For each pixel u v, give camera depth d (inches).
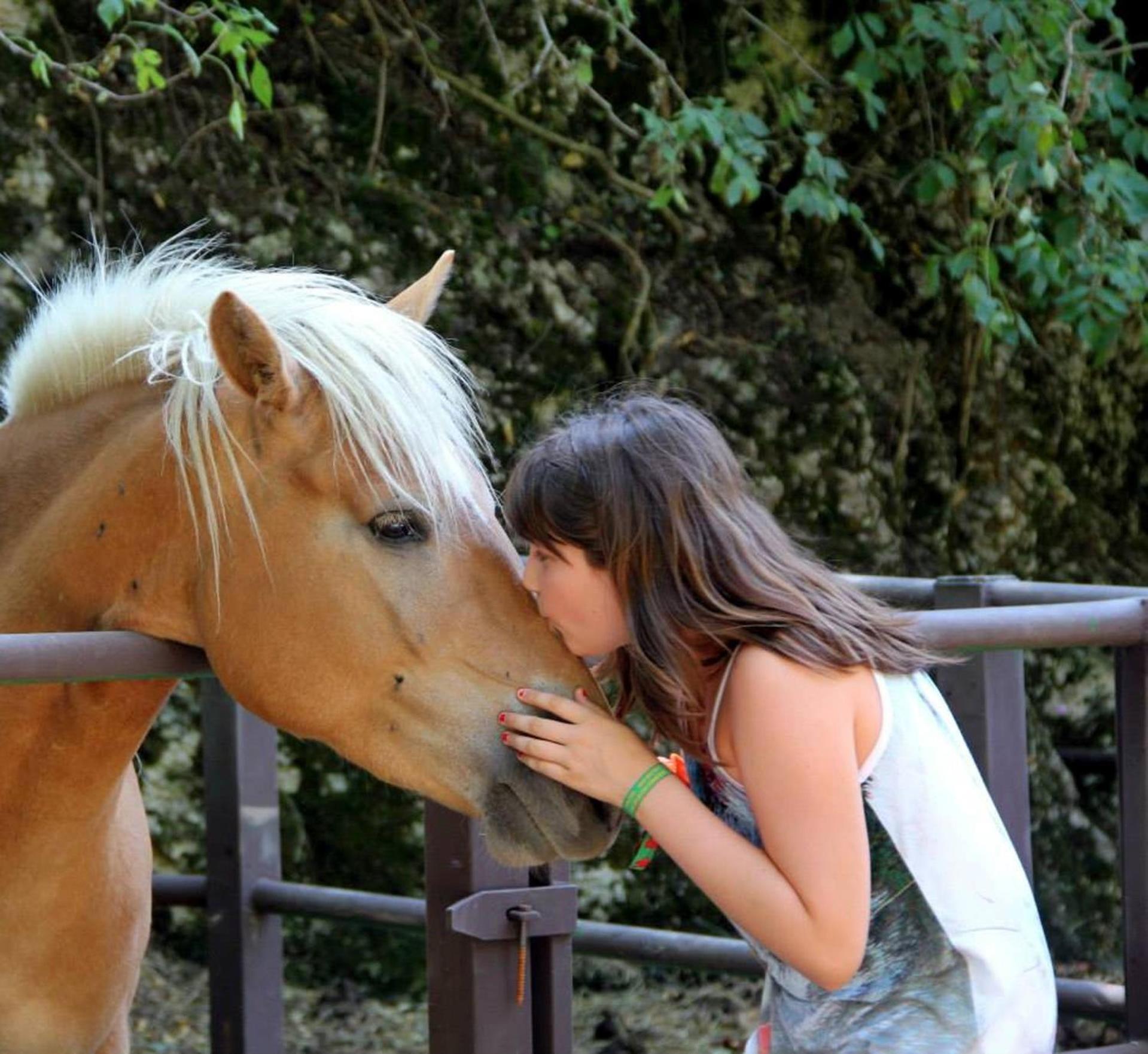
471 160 228.8
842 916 70.1
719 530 75.7
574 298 226.5
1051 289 262.5
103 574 89.7
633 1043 195.8
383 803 209.8
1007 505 254.2
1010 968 73.6
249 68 218.2
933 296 255.6
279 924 152.8
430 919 100.8
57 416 96.3
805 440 233.1
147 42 212.5
